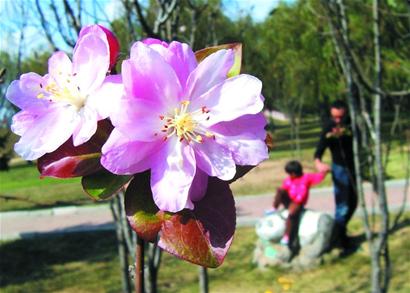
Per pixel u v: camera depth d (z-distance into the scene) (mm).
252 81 1036
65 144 1094
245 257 7625
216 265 1015
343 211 7281
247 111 1023
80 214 12344
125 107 985
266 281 6629
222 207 1046
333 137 7180
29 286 7098
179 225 1038
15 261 8398
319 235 7035
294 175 7262
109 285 6898
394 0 3574
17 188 18047
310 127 35250
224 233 1032
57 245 9320
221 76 1044
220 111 1030
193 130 1021
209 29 4250
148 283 3160
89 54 1056
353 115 3689
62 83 1071
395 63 4277
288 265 7008
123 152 989
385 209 3734
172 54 1060
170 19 3217
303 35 16719
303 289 6250
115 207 3691
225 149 1028
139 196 1061
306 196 7156
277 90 19250
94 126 1019
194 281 6695
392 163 13047
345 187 7219
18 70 3061
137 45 1010
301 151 21469
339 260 7082
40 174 1086
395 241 7496
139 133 988
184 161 1001
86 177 1088
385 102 3988
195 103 1036
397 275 6121
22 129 1109
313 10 3564
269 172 15641
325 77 17547
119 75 1046
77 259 8344
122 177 1085
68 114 1065
